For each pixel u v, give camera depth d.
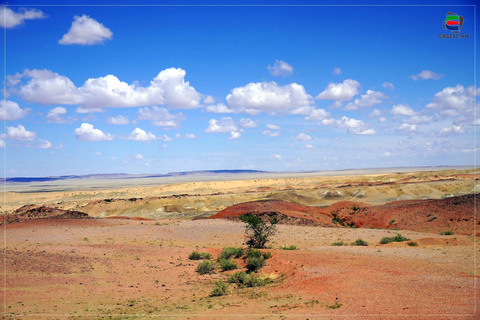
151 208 124.56
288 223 63.94
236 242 47.66
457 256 27.30
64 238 47.91
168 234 53.34
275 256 32.50
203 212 119.12
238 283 26.41
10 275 25.27
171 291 24.98
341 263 25.98
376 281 19.78
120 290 24.75
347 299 17.03
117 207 131.25
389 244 38.84
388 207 75.00
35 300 20.84
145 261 34.94
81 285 25.03
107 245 41.25
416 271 22.12
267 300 19.33
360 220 73.00
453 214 58.22
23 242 44.28
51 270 27.88
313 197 138.12
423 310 14.29
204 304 19.94
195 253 37.62
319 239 47.25
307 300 17.97
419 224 59.28
